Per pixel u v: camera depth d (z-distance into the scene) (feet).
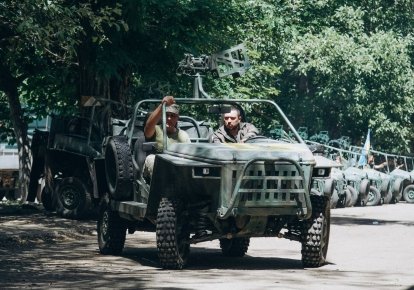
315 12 161.99
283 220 49.98
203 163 47.55
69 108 110.32
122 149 53.83
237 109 53.47
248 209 47.47
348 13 168.04
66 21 65.72
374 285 42.86
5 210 90.79
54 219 82.69
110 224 56.65
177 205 48.78
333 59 163.02
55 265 50.65
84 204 84.38
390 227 86.63
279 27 131.03
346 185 131.03
